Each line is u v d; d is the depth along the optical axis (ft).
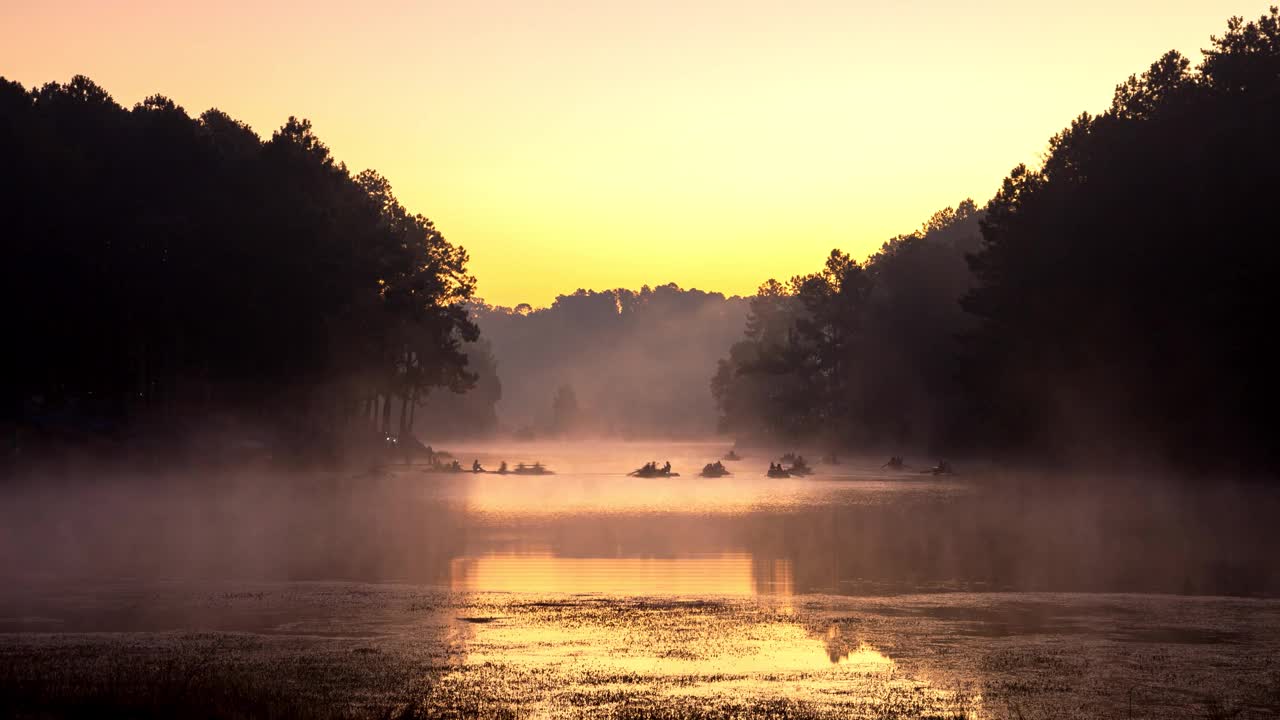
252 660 63.57
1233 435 244.22
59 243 255.29
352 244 343.67
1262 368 238.48
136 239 269.44
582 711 53.52
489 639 70.54
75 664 61.77
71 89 304.50
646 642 69.72
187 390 311.88
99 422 254.27
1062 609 82.64
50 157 264.72
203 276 269.85
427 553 119.65
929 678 60.23
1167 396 256.73
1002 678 60.18
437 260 449.89
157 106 339.57
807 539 136.77
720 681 59.57
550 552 121.60
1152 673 61.21
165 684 55.62
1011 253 329.31
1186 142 256.73
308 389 319.47
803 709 54.03
